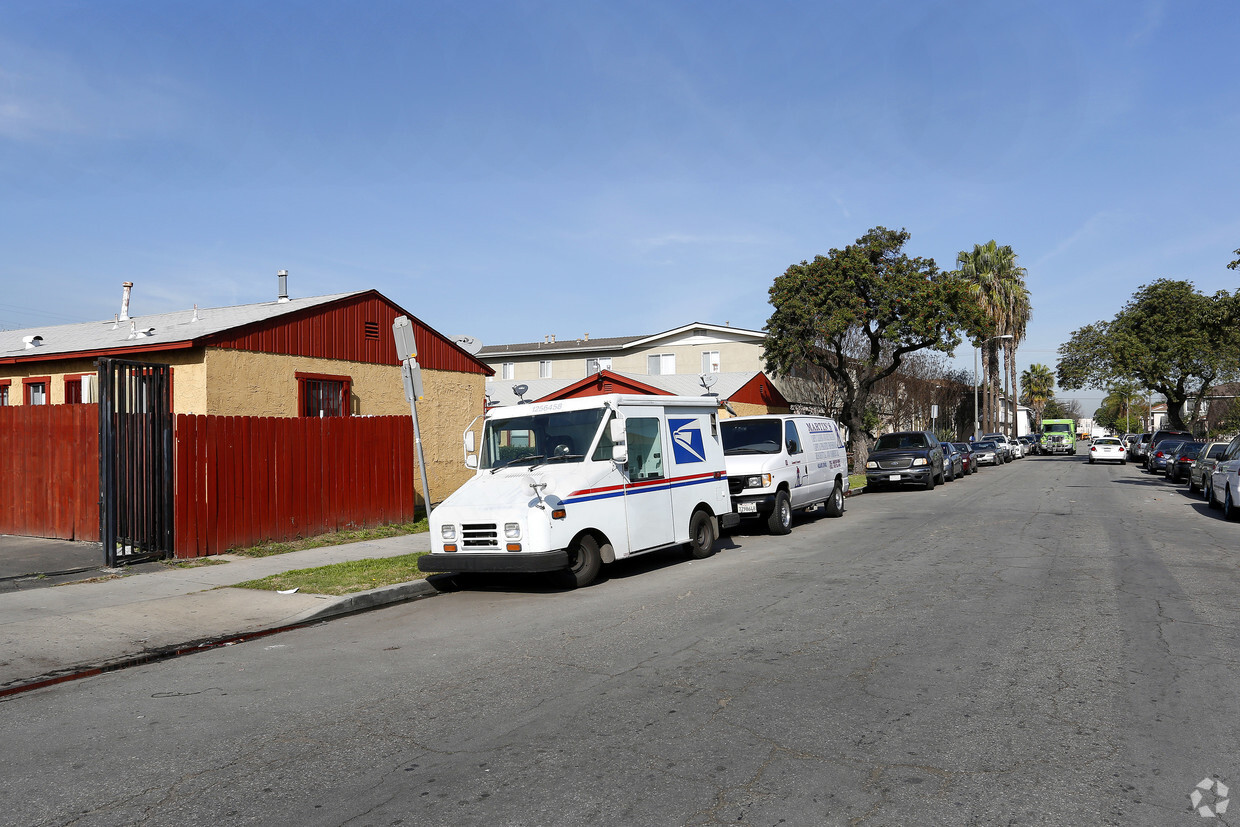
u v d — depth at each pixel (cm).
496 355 5097
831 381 3922
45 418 1297
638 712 526
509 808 392
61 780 442
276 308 1833
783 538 1439
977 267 5266
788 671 609
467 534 977
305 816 391
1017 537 1359
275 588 965
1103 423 12119
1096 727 486
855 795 399
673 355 4669
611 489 1044
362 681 621
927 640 694
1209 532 1418
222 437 1218
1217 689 554
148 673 662
